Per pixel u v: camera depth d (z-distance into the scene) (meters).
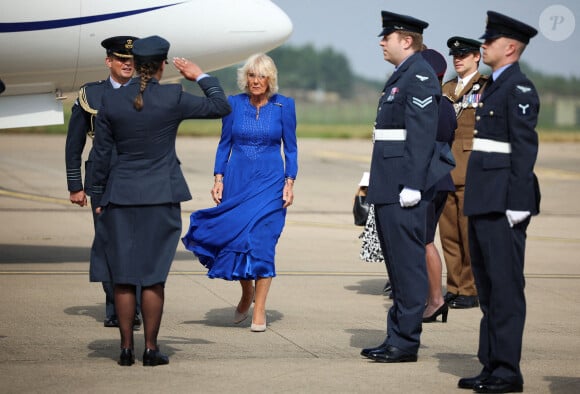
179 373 13.19
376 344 15.34
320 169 54.22
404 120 13.68
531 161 11.93
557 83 131.38
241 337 15.70
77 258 23.70
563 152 73.69
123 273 13.19
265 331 16.22
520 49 12.24
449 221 18.92
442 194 16.95
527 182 11.93
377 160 13.89
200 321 16.92
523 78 12.09
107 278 13.48
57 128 85.19
